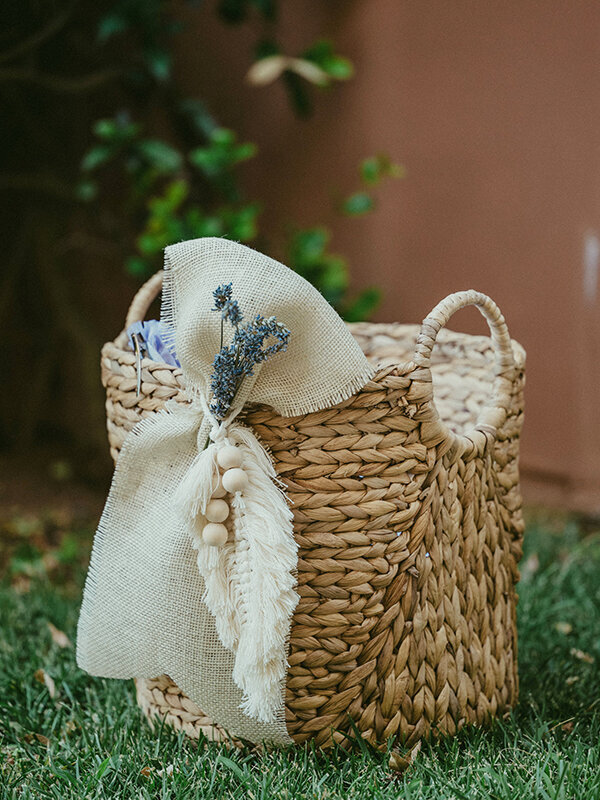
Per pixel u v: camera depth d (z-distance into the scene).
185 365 1.04
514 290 2.52
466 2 2.50
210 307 1.01
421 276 2.67
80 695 1.30
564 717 1.22
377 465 1.05
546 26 2.38
